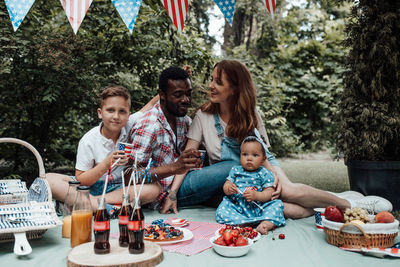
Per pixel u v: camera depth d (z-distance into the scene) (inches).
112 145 108.7
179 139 122.3
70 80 160.9
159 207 119.9
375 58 137.2
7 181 99.8
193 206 126.7
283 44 474.9
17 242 74.1
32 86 164.2
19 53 159.3
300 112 417.1
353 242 79.4
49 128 193.8
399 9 134.5
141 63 185.6
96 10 175.9
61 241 85.6
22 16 73.9
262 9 440.5
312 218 110.5
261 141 109.4
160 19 173.9
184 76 111.7
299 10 511.2
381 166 131.6
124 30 176.2
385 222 79.5
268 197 101.5
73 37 158.9
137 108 182.1
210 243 82.8
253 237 86.2
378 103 135.6
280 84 381.4
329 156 363.3
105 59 178.9
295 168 263.3
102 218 69.8
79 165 106.4
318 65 434.9
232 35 469.4
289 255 76.0
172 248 79.1
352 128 140.5
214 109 121.2
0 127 177.0
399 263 71.7
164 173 105.1
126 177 110.4
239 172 108.7
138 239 69.7
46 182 89.0
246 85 114.8
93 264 63.6
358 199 116.2
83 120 211.3
